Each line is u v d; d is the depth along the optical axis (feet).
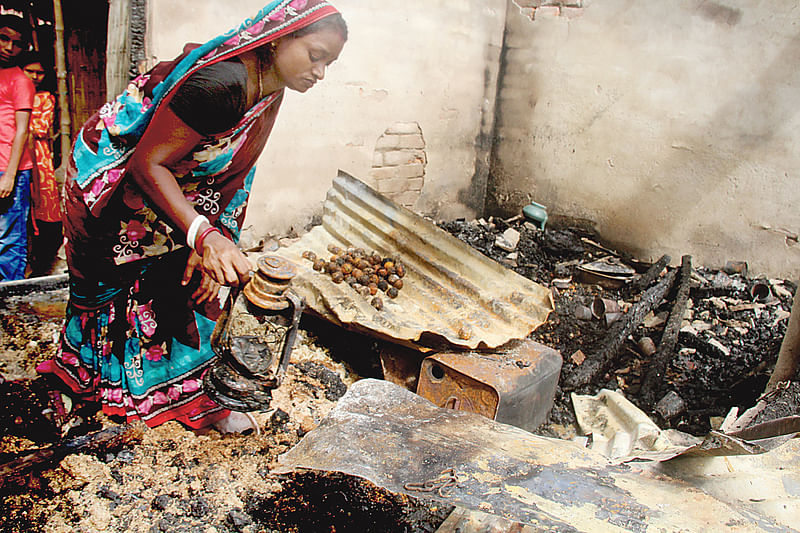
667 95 15.97
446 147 18.90
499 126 20.01
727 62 14.85
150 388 7.90
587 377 11.23
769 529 4.84
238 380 6.66
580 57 17.46
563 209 18.74
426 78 17.53
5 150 12.38
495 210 20.59
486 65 19.15
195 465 7.61
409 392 7.40
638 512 5.00
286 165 14.98
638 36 16.19
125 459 7.55
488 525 6.25
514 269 16.22
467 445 6.24
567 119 18.10
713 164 15.56
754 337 13.07
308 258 11.95
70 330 7.95
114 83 12.71
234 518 6.81
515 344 9.75
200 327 7.95
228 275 6.15
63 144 14.65
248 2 13.26
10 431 7.88
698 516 4.97
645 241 17.10
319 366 10.46
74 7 13.73
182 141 6.18
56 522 6.57
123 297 7.65
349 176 13.48
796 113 14.11
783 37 13.97
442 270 11.28
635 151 16.84
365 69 15.96
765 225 15.03
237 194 7.89
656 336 13.25
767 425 6.93
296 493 7.34
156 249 7.45
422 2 16.69
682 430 10.36
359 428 6.53
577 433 9.90
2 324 10.16
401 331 9.61
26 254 13.44
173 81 5.93
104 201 6.84
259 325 6.48
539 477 5.58
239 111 6.25
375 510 7.18
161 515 6.83
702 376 11.89
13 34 12.14
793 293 14.56
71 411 8.29
